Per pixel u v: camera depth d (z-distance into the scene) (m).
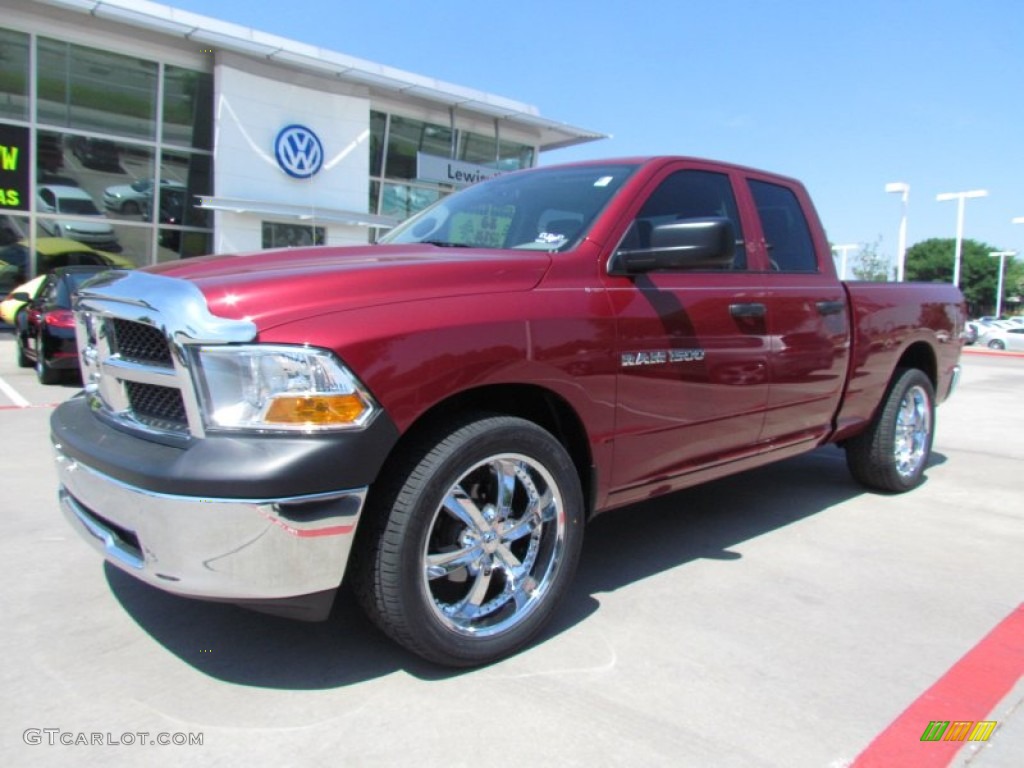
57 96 17.06
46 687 2.65
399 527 2.57
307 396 2.37
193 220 19.61
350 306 2.52
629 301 3.27
